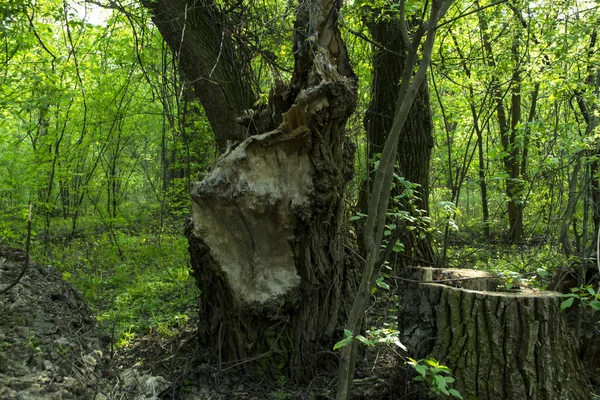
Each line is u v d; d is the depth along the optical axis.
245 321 3.53
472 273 3.49
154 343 4.27
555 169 6.13
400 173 6.45
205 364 3.56
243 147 3.38
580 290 3.48
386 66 6.66
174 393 3.30
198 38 5.36
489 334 2.91
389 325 4.52
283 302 3.43
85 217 10.45
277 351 3.50
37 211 8.64
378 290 5.54
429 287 3.14
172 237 9.27
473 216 13.79
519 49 7.35
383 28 6.63
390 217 4.17
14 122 8.96
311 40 3.61
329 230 3.57
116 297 6.05
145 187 14.34
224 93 5.45
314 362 3.58
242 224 3.42
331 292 3.64
